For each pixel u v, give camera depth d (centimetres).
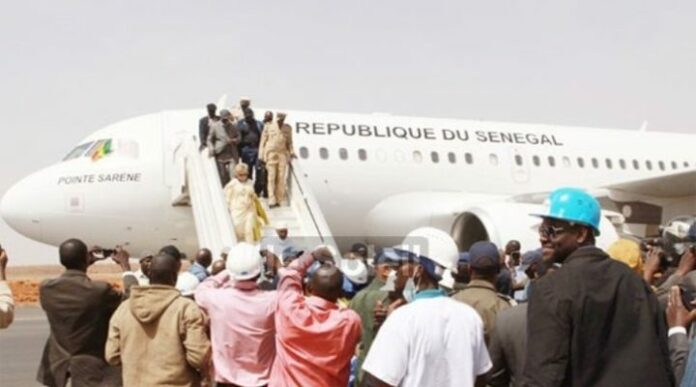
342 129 2380
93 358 756
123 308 709
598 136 2820
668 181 2389
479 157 2538
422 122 2538
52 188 2208
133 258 2334
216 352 712
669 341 573
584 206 520
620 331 477
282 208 1811
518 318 595
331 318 619
